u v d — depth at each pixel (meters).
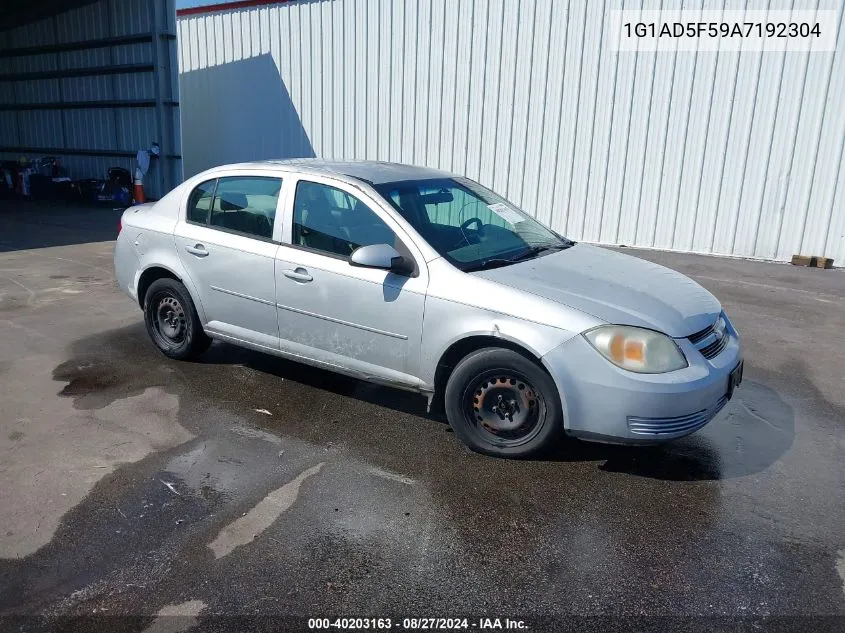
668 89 10.02
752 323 6.88
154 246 5.32
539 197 11.26
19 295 7.42
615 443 3.65
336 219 4.42
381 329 4.18
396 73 11.98
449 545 3.16
